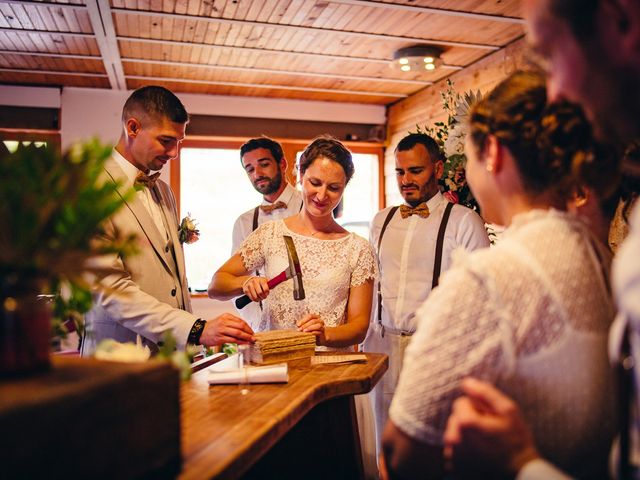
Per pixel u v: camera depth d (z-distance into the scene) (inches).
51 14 168.4
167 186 109.3
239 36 186.5
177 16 168.9
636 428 30.7
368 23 175.5
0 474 25.2
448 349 35.2
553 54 31.9
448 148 115.9
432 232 124.6
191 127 256.5
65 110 241.9
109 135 245.8
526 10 33.0
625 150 42.3
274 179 147.5
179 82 238.7
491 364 34.5
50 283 35.6
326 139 93.4
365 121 277.9
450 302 35.7
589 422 35.4
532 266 35.3
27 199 31.6
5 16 169.2
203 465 37.6
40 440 27.0
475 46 196.5
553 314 34.6
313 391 58.6
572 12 29.6
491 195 41.5
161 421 34.9
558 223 37.6
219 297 93.0
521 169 39.2
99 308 88.6
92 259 38.5
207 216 262.1
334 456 69.5
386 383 123.6
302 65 217.6
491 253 36.5
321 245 92.9
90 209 33.2
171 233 101.0
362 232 284.0
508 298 34.5
